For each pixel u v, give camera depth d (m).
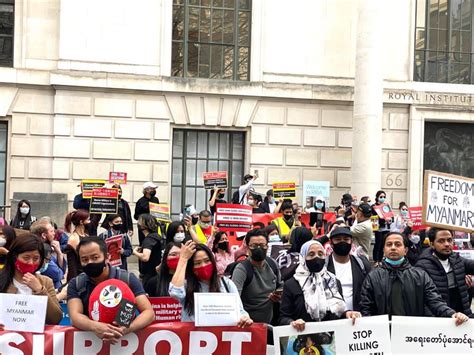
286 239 13.83
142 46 22.48
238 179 23.52
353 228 10.85
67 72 21.88
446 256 8.14
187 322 6.75
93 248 6.45
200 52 23.33
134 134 22.47
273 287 8.30
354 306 7.82
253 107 23.17
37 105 22.14
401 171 23.98
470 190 8.45
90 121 22.19
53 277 9.34
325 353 6.93
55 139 22.00
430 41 24.70
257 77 23.17
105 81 22.11
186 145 23.22
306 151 23.52
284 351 6.90
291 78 23.38
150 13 22.56
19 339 6.43
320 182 21.23
